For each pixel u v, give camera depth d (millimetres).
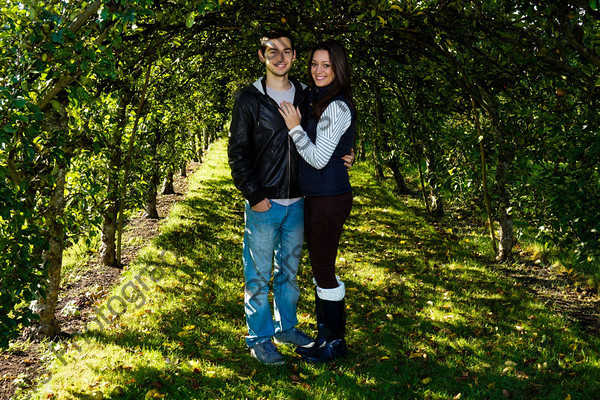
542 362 3301
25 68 2066
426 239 6492
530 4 2873
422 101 4898
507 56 3232
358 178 10766
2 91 1909
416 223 7242
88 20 2324
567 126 3137
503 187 4742
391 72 4488
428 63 3641
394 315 4043
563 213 3172
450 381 3059
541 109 3248
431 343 3551
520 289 4770
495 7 3174
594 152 2758
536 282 4988
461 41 3314
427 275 5109
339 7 3307
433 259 5688
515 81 3393
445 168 5246
